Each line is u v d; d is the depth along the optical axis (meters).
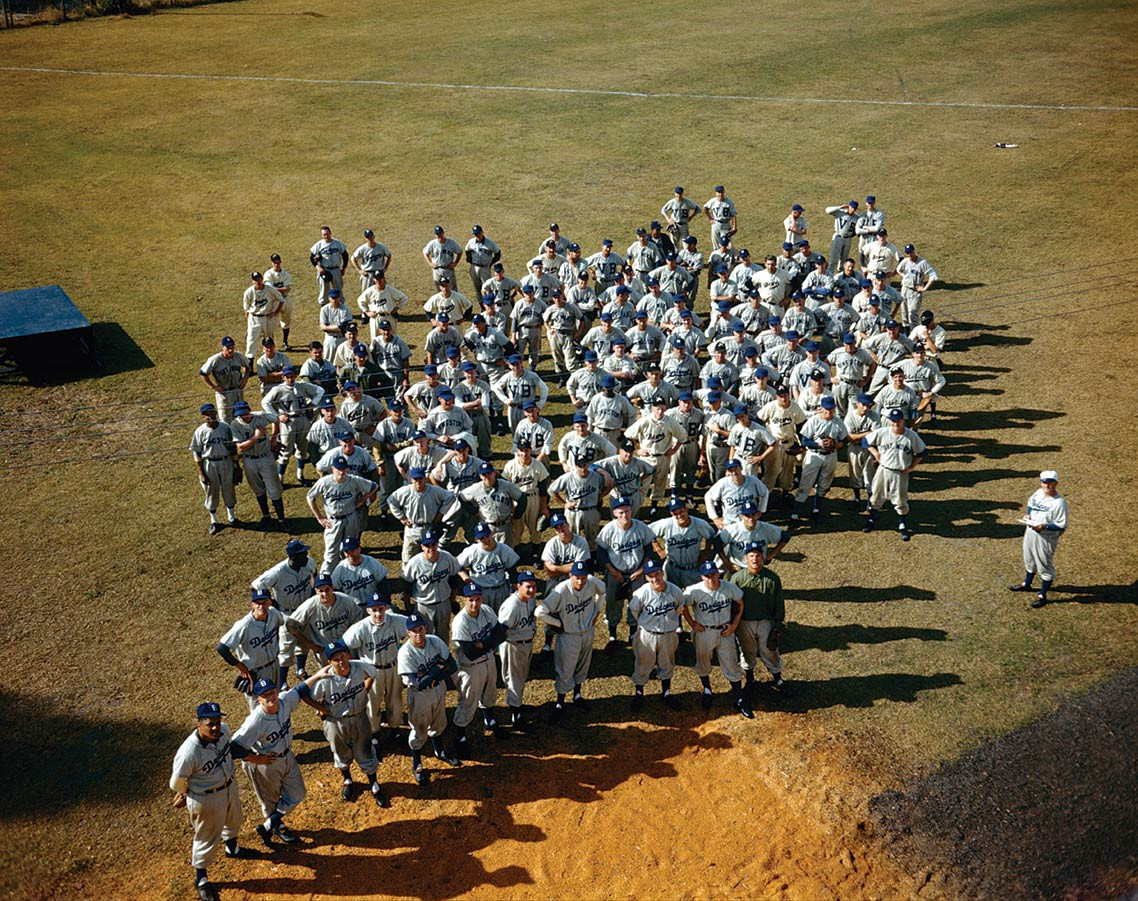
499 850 12.77
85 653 16.27
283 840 12.96
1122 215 34.44
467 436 19.00
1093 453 21.56
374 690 13.59
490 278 28.83
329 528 17.17
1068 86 48.16
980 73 50.62
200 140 43.16
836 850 12.69
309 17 63.47
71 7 63.44
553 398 24.83
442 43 57.44
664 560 16.69
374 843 12.93
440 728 13.83
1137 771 13.76
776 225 34.22
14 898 12.14
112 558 18.77
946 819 13.10
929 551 18.59
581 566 14.16
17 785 13.76
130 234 34.22
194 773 11.80
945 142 41.91
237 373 22.08
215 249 33.03
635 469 17.83
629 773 13.88
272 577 14.90
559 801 13.46
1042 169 38.78
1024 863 12.57
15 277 31.00
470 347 22.97
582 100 47.88
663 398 20.34
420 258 32.16
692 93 48.59
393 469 19.33
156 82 50.62
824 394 21.31
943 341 23.06
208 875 12.49
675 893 12.16
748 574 14.62
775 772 13.78
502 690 15.58
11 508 20.41
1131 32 56.22
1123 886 12.16
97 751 14.32
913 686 15.25
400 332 27.72
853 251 32.62
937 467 21.48
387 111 46.72
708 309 29.16
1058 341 26.77
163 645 16.44
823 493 19.62
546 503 18.34
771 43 56.38
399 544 19.08
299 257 32.34
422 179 38.88
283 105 47.50
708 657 14.60
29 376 25.39
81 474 21.61
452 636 14.28
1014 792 13.47
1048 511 16.38
